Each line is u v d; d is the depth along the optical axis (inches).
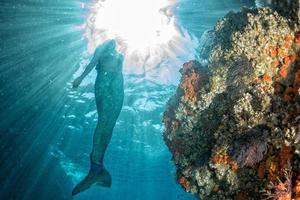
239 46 192.4
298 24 179.6
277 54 183.6
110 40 273.6
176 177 232.5
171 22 370.3
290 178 148.2
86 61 502.9
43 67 525.3
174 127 229.5
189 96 218.1
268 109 177.6
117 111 285.4
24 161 737.6
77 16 409.7
